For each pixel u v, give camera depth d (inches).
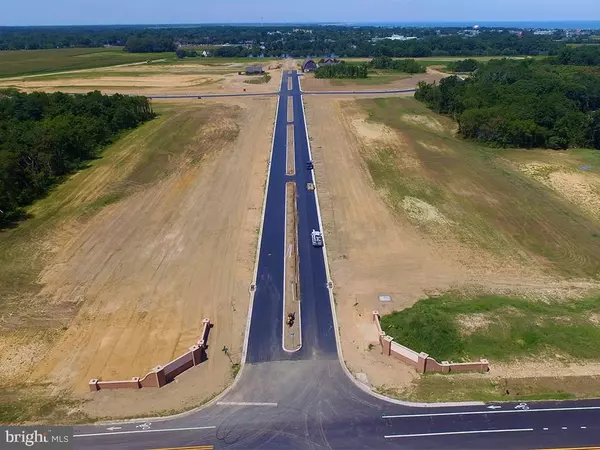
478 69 6560.0
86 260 2117.4
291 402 1371.8
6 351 1585.9
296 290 1903.3
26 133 3011.8
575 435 1238.3
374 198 2719.0
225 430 1283.2
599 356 1510.8
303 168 3191.4
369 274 2006.6
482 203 2664.9
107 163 3248.0
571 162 3388.3
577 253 2192.4
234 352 1582.2
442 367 1457.9
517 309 1729.8
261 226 2418.8
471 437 1243.2
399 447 1222.9
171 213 2564.0
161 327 1708.9
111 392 1422.2
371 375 1469.0
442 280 1962.4
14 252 2156.7
